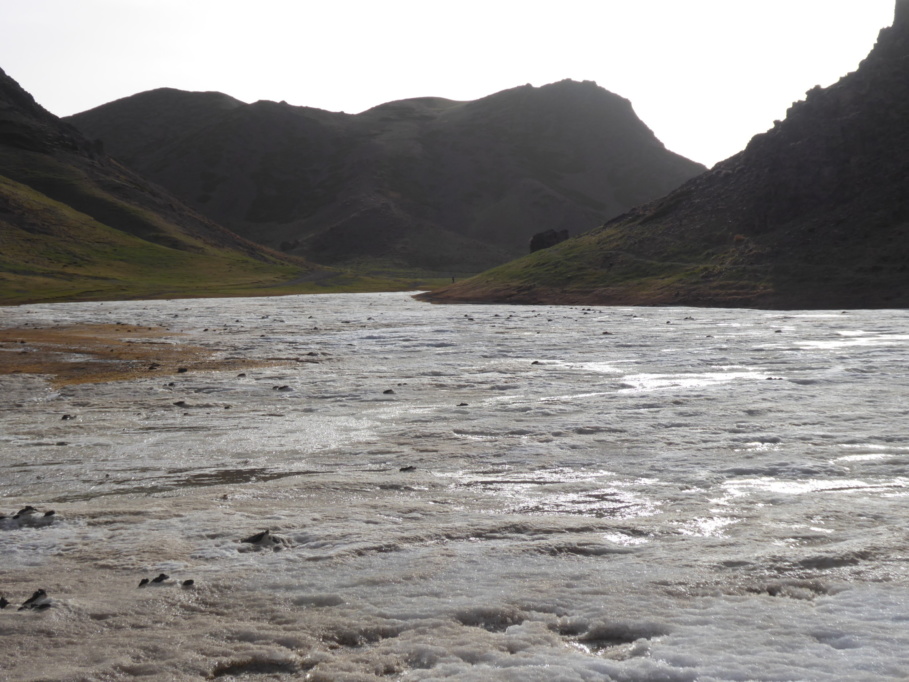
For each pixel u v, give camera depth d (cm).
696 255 9231
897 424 1570
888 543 826
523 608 675
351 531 915
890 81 9812
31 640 628
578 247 10756
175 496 1167
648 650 586
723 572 754
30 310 7731
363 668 573
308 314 6544
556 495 1109
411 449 1454
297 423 1766
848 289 7306
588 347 3384
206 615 677
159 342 3938
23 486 1264
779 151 9562
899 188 8706
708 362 2769
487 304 8925
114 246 17700
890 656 560
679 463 1291
